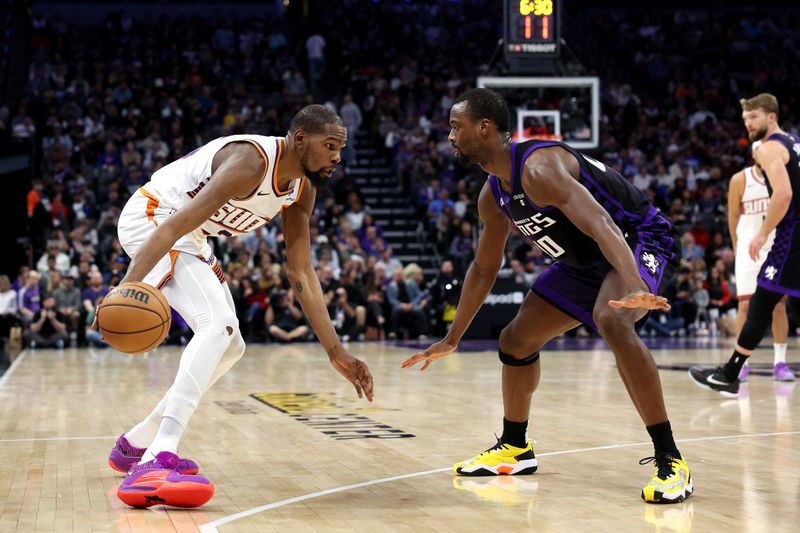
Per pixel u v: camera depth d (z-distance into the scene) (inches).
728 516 109.5
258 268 526.3
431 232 623.5
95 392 258.4
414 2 859.4
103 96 697.6
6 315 482.3
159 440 118.6
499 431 180.1
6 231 555.5
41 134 652.7
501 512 112.3
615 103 749.3
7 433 179.5
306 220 133.8
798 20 885.8
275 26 847.1
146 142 640.4
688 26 876.0
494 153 123.3
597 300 124.4
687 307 549.6
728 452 154.5
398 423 191.6
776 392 251.0
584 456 151.8
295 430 181.6
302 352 432.5
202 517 110.0
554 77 526.3
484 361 373.1
